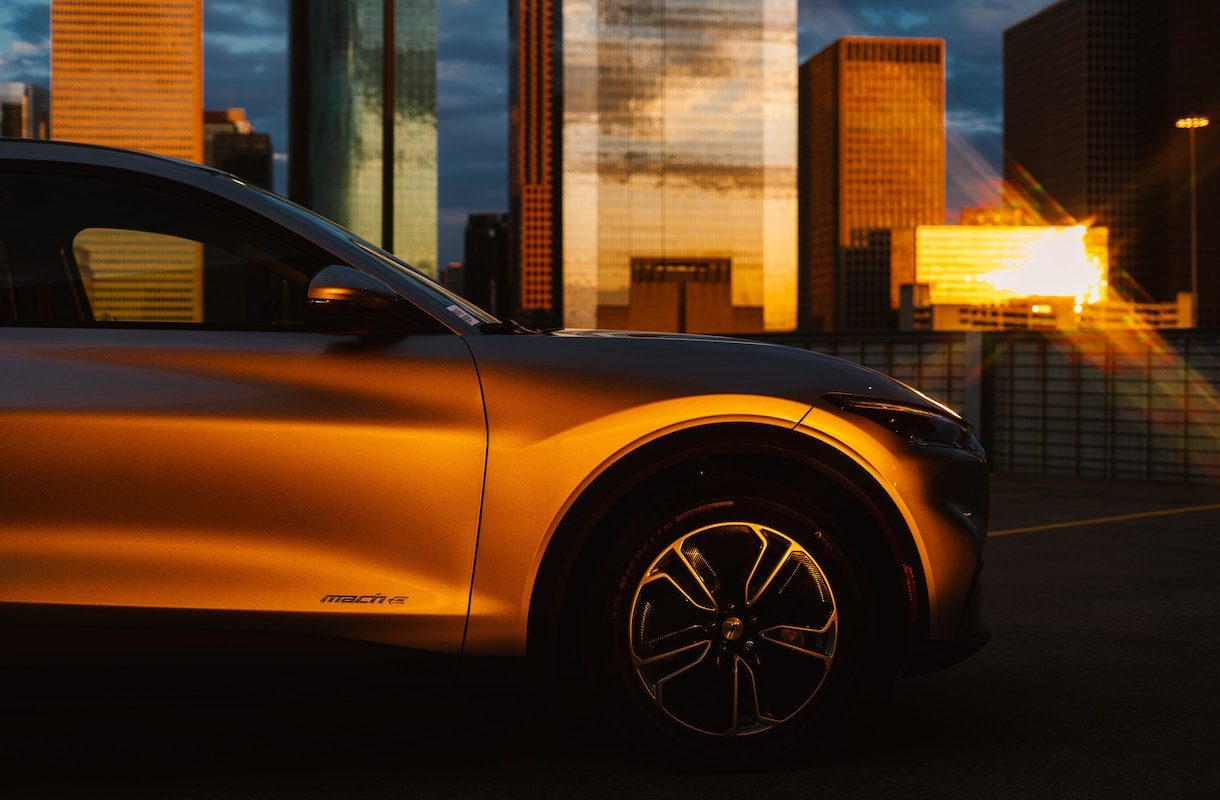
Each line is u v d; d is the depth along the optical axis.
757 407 2.66
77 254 2.71
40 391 2.53
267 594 2.54
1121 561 5.75
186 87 118.00
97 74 117.50
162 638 2.52
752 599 2.68
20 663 2.50
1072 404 9.62
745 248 197.50
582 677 2.66
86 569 2.50
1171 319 144.38
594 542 2.70
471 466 2.59
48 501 2.50
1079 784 2.63
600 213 195.75
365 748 2.88
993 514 7.52
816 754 2.83
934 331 10.20
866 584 2.71
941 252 184.38
